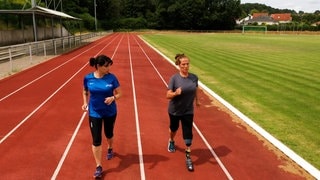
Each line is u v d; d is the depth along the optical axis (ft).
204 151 23.35
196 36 220.02
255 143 25.00
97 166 19.24
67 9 274.77
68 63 69.62
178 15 337.11
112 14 346.95
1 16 121.08
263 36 234.79
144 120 30.32
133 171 20.11
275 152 23.34
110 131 20.62
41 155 22.21
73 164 20.89
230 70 61.82
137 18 345.92
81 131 26.96
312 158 22.26
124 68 64.39
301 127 28.84
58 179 18.97
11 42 110.42
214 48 115.65
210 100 38.29
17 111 32.63
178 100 20.17
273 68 65.10
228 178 19.44
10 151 22.85
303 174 20.03
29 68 61.16
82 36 153.38
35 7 96.68
